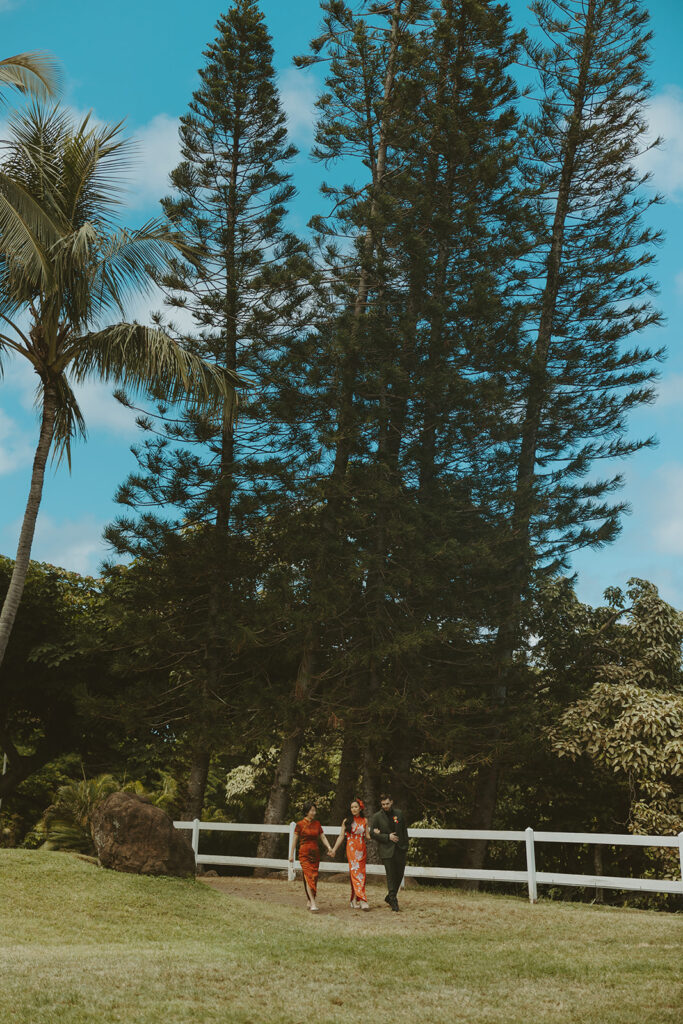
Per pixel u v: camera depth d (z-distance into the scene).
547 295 26.16
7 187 16.72
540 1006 8.55
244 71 26.50
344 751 21.58
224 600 22.41
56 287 16.48
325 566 20.59
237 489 22.05
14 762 27.91
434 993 9.01
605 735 20.19
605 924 12.80
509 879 15.05
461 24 25.27
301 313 24.42
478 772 21.11
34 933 10.66
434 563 20.80
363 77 25.09
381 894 15.81
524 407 23.67
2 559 27.25
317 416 22.42
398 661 20.12
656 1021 8.01
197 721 20.80
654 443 24.06
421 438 22.88
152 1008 7.85
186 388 17.31
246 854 26.78
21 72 17.17
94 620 26.53
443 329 22.53
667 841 13.71
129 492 22.22
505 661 20.77
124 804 14.34
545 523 22.22
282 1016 7.92
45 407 17.20
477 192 24.69
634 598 24.47
